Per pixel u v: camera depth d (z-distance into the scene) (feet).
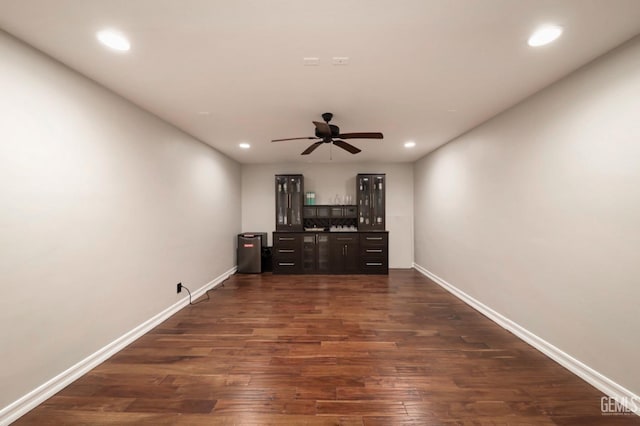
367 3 4.51
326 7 4.60
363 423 5.24
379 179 18.53
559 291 7.22
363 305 11.84
